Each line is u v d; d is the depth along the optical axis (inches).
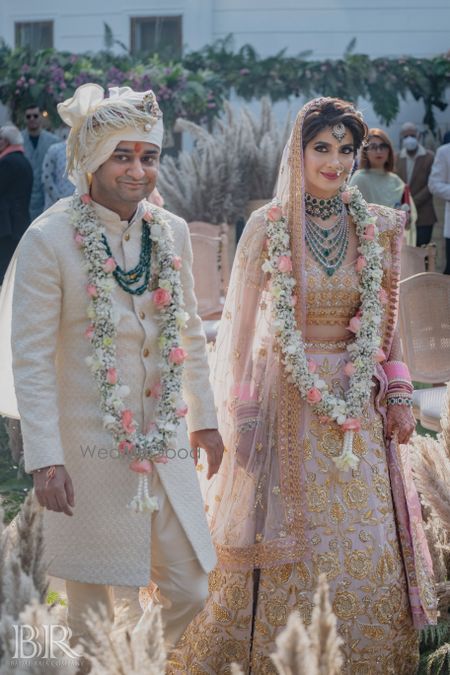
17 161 479.8
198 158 477.7
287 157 164.6
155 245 147.2
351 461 159.0
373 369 164.2
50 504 138.6
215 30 615.8
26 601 99.5
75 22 620.1
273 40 616.1
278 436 163.0
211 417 157.2
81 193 145.6
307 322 165.0
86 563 143.9
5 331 151.4
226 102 497.0
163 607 150.0
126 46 617.6
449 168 549.6
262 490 164.1
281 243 163.8
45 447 138.0
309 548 159.2
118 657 92.5
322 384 161.3
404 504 165.8
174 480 146.1
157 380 146.6
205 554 147.5
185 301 154.9
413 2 610.5
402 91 587.2
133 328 143.9
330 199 165.8
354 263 166.9
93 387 143.0
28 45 581.3
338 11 612.7
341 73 578.2
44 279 140.4
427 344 242.1
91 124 140.9
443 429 197.8
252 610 162.9
